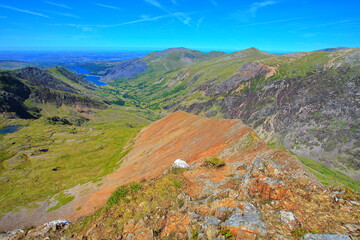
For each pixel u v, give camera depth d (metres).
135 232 15.51
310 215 12.85
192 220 14.67
